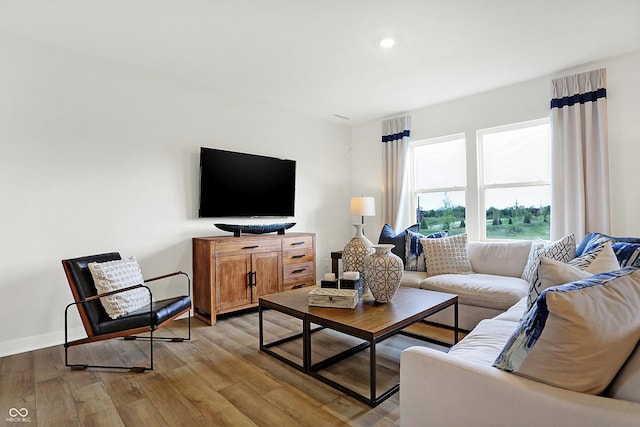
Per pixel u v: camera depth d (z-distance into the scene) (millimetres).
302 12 2379
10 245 2637
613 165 3152
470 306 2947
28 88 2723
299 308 2309
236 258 3529
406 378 1289
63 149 2881
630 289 1055
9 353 2607
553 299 964
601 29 2629
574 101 3301
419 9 2342
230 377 2215
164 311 2490
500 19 2473
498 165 4043
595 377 973
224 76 3521
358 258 2779
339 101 4320
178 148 3584
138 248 3293
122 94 3207
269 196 4316
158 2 2262
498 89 3896
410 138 4754
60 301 2848
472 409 1112
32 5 2289
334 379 2172
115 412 1830
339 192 5328
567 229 3316
